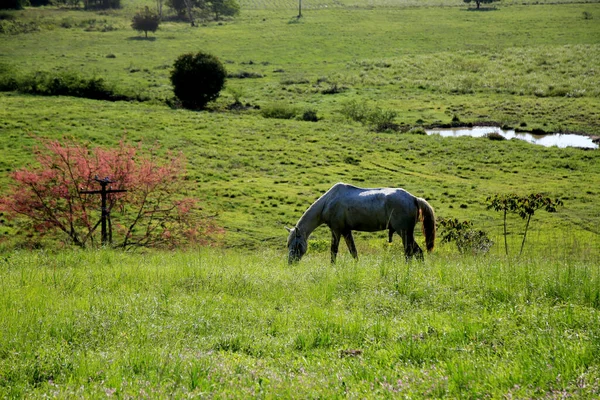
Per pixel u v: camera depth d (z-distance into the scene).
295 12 153.00
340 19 138.00
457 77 86.12
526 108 69.00
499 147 52.03
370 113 64.44
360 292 11.04
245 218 34.75
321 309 9.84
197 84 67.12
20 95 67.25
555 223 33.25
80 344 8.33
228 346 8.23
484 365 6.70
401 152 51.28
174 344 8.23
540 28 119.69
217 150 49.38
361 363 7.14
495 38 113.50
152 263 16.23
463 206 36.97
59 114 56.00
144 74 87.69
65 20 138.00
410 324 8.79
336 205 16.19
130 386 6.50
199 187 39.91
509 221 33.91
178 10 152.00
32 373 7.20
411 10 148.88
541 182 42.78
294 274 13.25
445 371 6.58
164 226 26.98
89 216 26.45
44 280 12.85
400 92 79.00
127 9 163.00
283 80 86.12
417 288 10.82
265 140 53.16
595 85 77.81
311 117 63.53
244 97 75.56
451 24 128.38
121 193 26.12
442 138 55.56
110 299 10.80
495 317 8.77
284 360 7.52
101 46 112.19
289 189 40.81
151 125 54.94
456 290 11.00
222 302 10.69
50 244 25.28
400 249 21.44
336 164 47.50
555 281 10.59
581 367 6.32
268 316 9.66
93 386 6.51
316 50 108.50
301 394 6.10
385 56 103.00
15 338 8.32
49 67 89.38
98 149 27.44
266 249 27.84
